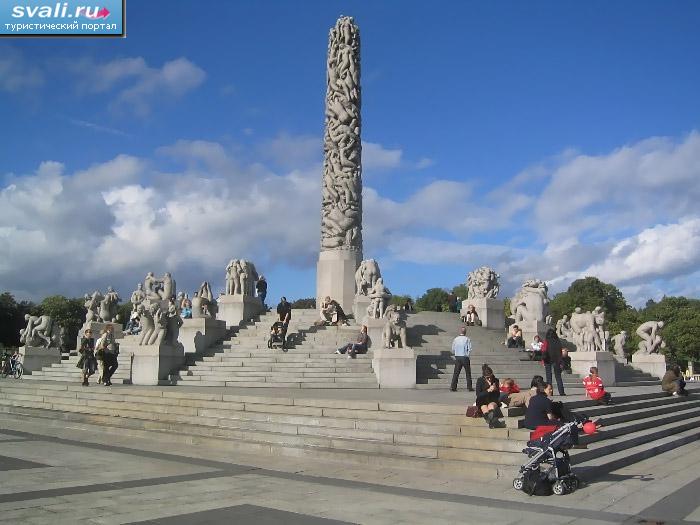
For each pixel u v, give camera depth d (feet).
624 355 132.67
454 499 36.32
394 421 51.55
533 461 37.76
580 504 35.29
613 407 60.64
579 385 93.40
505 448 44.57
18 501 34.86
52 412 78.33
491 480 41.24
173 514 32.14
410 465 45.21
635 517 32.65
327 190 135.44
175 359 95.20
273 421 58.13
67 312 278.05
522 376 94.12
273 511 32.96
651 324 128.06
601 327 107.86
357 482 40.91
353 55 138.62
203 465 47.11
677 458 51.26
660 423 64.23
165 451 53.78
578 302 317.83
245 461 48.65
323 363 92.32
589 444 48.29
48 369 115.14
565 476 37.63
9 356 137.08
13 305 283.18
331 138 136.77
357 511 33.22
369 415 53.83
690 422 69.87
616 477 42.70
